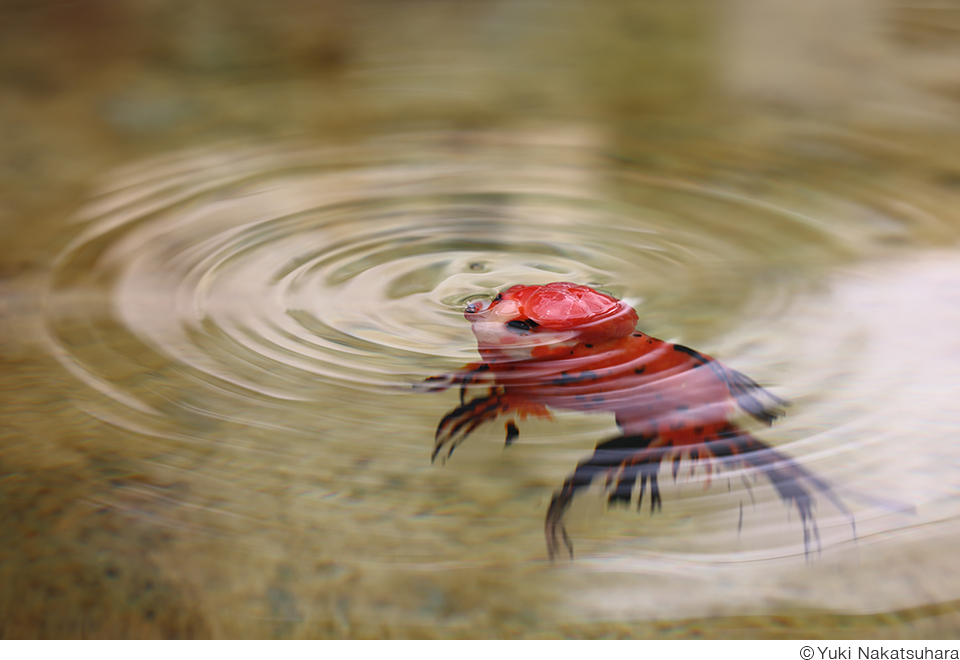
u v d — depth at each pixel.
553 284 0.80
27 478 0.77
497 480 0.77
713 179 0.94
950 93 1.07
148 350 0.81
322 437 0.78
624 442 0.77
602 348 0.79
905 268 0.86
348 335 0.82
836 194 0.92
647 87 1.13
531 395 0.78
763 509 0.76
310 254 0.87
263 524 0.76
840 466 0.77
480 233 0.89
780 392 0.79
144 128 1.00
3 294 0.84
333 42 1.33
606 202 0.91
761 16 1.44
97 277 0.85
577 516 0.76
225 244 0.88
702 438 0.77
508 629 0.73
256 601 0.74
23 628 0.74
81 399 0.79
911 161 0.95
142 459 0.77
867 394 0.79
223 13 1.45
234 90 1.12
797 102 1.06
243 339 0.82
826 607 0.74
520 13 1.47
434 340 0.82
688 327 0.82
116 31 1.35
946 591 0.74
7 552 0.75
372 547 0.75
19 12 1.44
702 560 0.75
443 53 1.27
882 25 1.36
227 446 0.78
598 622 0.73
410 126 1.00
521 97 1.10
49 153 0.97
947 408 0.79
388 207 0.91
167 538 0.75
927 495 0.76
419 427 0.78
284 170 0.95
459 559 0.75
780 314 0.83
